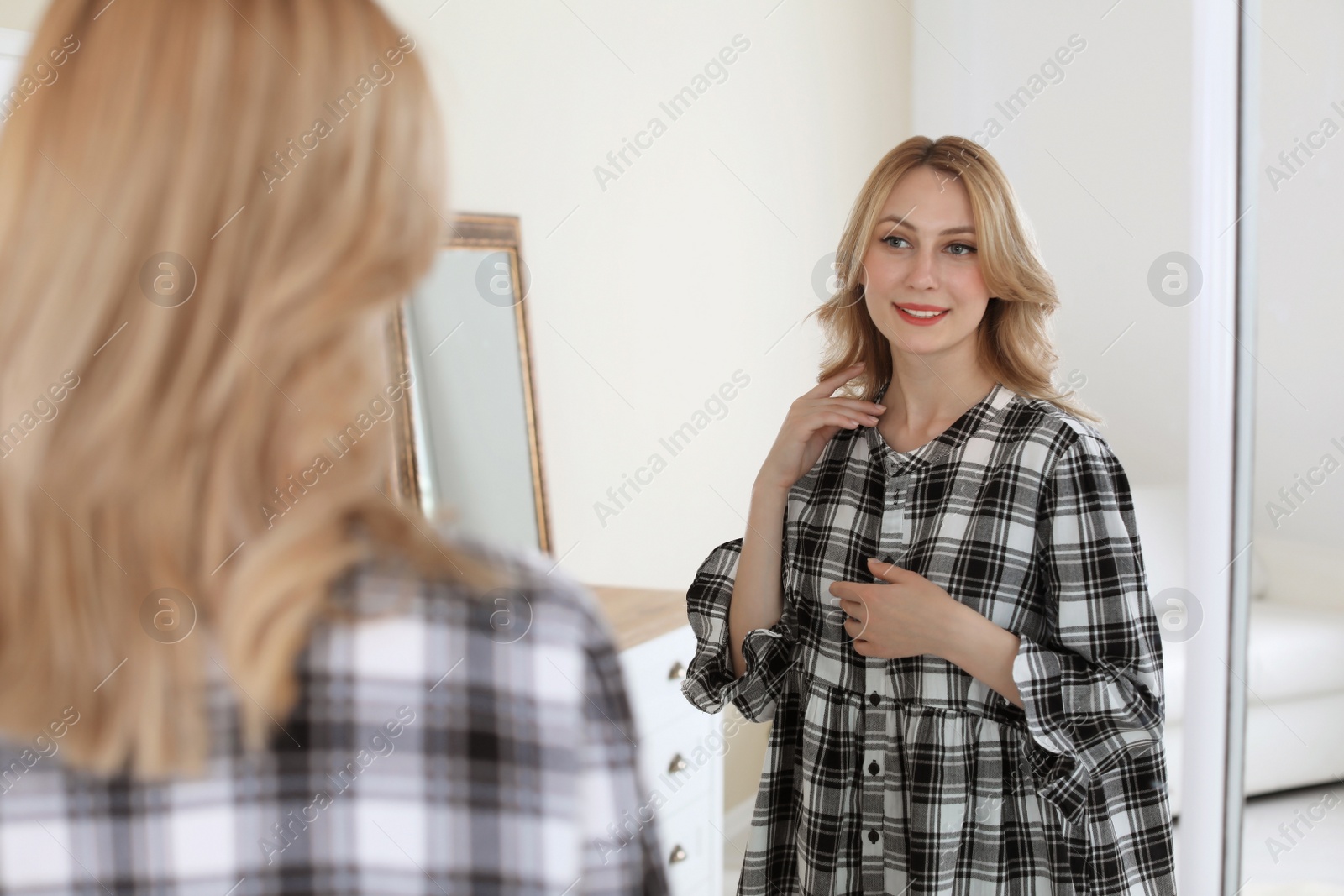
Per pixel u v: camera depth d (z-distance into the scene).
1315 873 1.73
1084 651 0.93
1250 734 1.76
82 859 0.40
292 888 0.40
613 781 0.45
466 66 1.74
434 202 0.44
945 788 0.96
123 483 0.38
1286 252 1.66
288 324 0.39
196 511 0.38
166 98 0.39
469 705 0.41
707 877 1.92
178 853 0.40
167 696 0.39
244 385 0.38
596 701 0.44
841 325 1.13
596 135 2.03
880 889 0.99
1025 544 0.96
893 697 0.99
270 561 0.38
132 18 0.40
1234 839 1.78
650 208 2.16
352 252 0.40
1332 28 1.58
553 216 1.93
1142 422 2.54
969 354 1.06
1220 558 1.75
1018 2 2.76
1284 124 1.65
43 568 0.39
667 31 2.19
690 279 2.29
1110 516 0.94
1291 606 1.72
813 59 2.63
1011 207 1.03
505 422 1.80
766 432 2.54
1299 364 1.67
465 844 0.40
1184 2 2.40
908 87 2.98
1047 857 0.94
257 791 0.40
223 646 0.38
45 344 0.38
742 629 1.07
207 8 0.40
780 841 1.06
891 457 1.03
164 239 0.39
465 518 1.72
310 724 0.40
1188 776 1.80
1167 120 2.48
